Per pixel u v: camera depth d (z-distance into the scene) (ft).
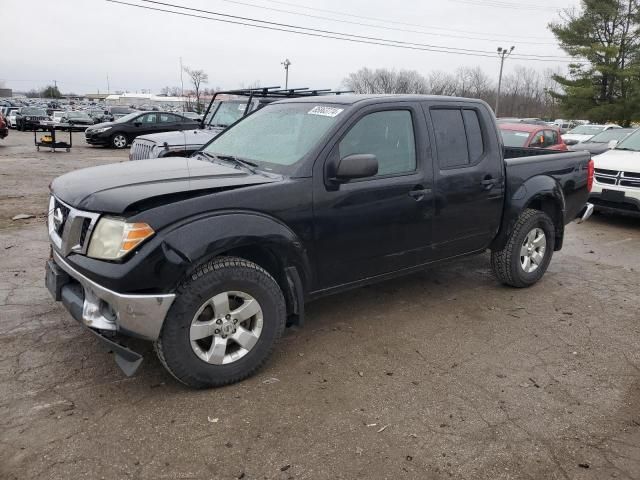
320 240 12.26
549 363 12.68
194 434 9.57
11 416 9.87
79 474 8.48
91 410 10.16
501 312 15.78
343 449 9.30
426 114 14.42
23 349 12.37
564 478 8.79
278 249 11.41
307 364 12.27
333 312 15.44
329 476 8.64
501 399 11.03
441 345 13.46
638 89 117.70
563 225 18.66
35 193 34.27
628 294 17.67
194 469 8.70
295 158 12.30
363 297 16.70
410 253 14.34
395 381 11.62
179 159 14.11
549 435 9.89
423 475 8.73
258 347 11.39
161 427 9.73
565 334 14.37
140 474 8.54
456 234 15.30
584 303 16.74
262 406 10.50
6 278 16.99
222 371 10.95
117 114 154.20
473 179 15.25
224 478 8.53
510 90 250.57
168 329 10.24
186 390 10.98
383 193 13.19
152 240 9.84
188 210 10.25
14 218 25.88
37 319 13.98
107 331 10.36
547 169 17.63
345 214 12.55
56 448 9.06
